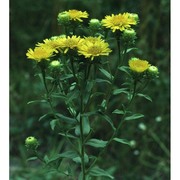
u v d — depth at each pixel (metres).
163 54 0.78
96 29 0.44
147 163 0.71
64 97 0.40
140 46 0.74
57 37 0.43
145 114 0.75
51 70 0.40
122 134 0.73
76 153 0.43
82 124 0.43
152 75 0.41
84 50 0.39
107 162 0.72
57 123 0.42
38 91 0.77
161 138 0.75
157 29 0.78
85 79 0.40
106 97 0.46
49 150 0.75
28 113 0.79
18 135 0.77
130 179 0.71
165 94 0.75
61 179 0.64
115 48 0.75
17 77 0.84
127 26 0.42
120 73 0.73
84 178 0.43
